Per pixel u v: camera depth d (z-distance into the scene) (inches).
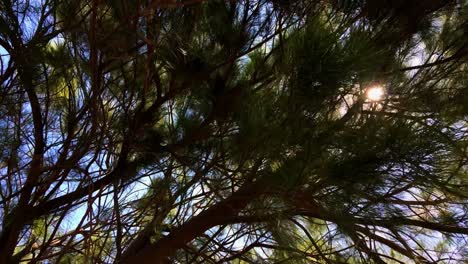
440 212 93.1
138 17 77.5
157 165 105.3
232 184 92.6
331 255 90.7
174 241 103.7
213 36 96.3
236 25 95.2
